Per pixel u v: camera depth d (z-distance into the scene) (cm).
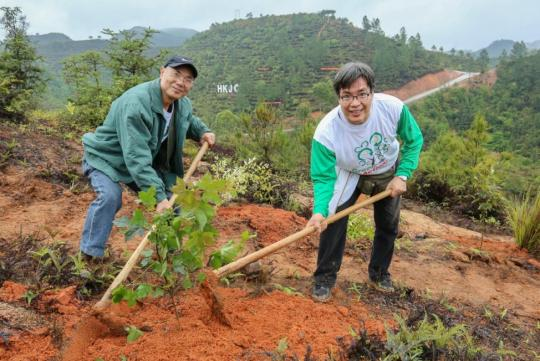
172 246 288
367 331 337
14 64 1190
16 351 274
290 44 15600
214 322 318
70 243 463
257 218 585
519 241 654
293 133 1153
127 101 375
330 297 398
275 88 10356
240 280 403
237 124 1012
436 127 8300
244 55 15125
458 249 607
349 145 370
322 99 9075
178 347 283
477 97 10500
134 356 274
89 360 271
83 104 1095
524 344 391
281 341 286
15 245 425
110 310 316
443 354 329
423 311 368
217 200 279
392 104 366
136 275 385
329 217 373
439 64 15088
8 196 589
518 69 10581
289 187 770
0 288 345
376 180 400
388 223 415
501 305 464
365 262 510
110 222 393
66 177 682
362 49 15150
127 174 402
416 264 539
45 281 360
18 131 891
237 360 278
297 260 492
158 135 404
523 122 8625
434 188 1014
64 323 304
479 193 927
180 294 354
